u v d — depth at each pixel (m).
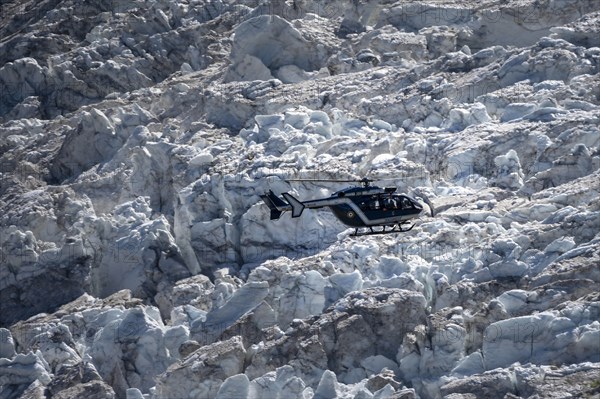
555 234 197.12
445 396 164.62
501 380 163.75
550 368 164.25
